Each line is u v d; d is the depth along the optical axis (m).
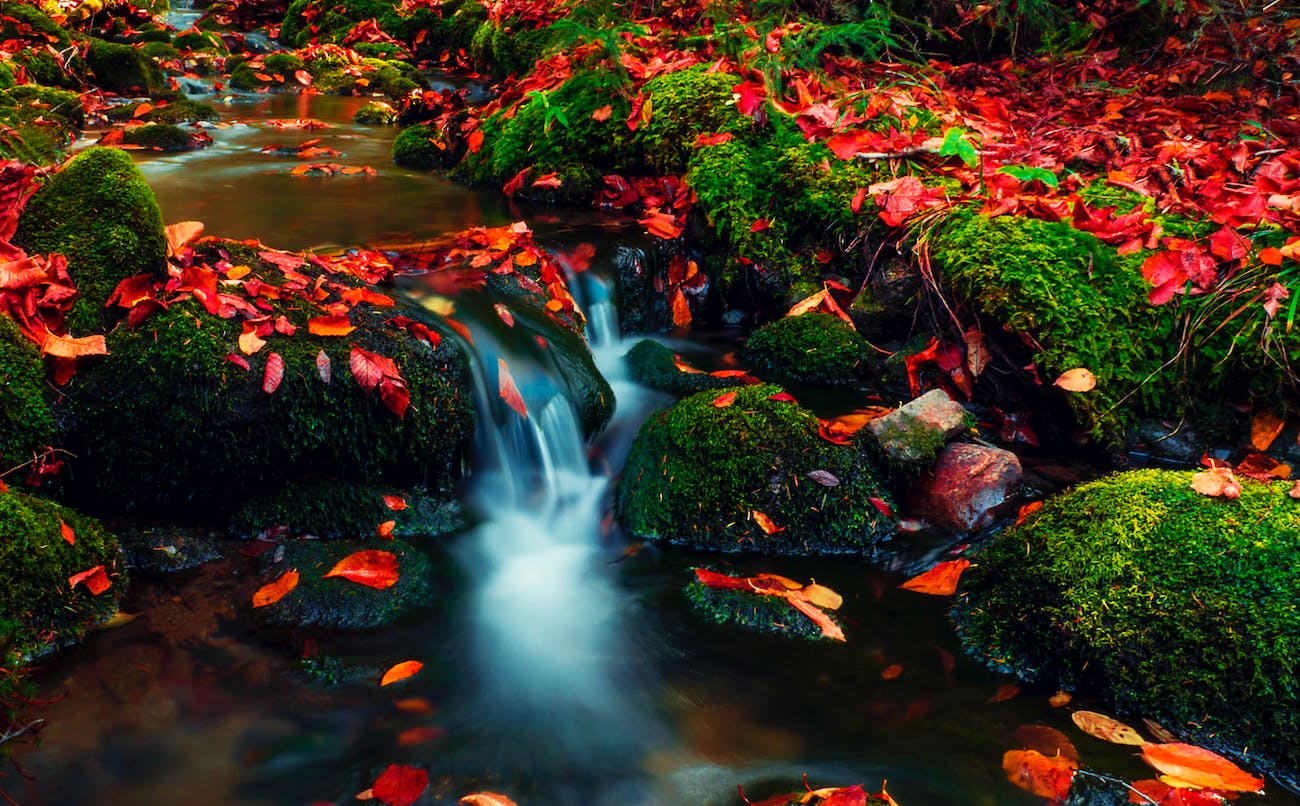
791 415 3.50
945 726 2.52
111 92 8.07
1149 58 6.84
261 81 9.41
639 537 3.43
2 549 2.52
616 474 3.85
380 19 11.49
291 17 11.94
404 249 4.46
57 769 2.24
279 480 3.25
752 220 4.93
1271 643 2.38
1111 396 3.73
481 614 2.99
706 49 6.57
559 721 2.55
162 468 3.11
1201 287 3.70
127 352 3.07
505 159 5.91
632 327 4.91
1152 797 2.22
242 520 3.19
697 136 5.31
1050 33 7.33
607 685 2.70
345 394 3.21
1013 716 2.54
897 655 2.81
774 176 5.02
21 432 2.88
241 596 2.89
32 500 2.73
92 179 3.38
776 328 4.61
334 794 2.27
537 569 3.30
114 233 3.27
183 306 3.21
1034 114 5.76
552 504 3.68
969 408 4.10
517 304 4.06
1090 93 6.18
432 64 10.91
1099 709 2.55
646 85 5.83
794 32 6.34
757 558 3.31
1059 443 3.90
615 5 7.61
